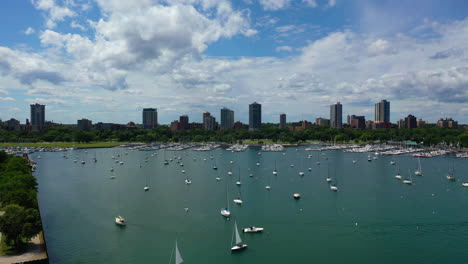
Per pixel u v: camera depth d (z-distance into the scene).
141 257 114.31
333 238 128.62
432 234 131.12
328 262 110.19
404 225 140.38
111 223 146.62
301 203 175.12
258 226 141.38
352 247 120.69
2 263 96.50
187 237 130.75
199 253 116.94
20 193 127.88
